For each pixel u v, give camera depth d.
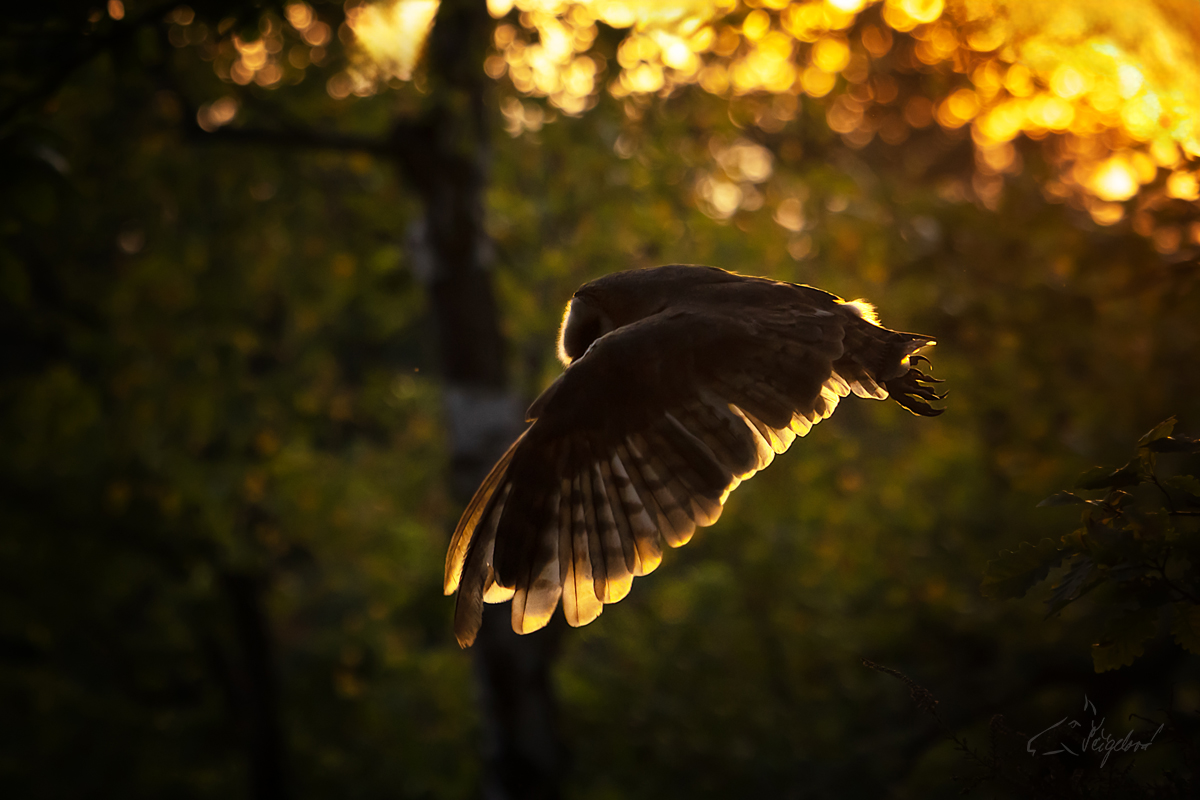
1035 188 12.04
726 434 2.74
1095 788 2.99
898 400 3.23
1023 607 12.60
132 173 14.09
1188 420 11.80
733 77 13.08
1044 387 12.99
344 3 7.77
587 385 2.82
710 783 13.64
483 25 11.09
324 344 16.58
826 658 14.59
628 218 14.23
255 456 14.27
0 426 14.09
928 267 12.77
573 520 2.71
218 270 14.45
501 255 13.84
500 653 11.95
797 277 14.66
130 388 13.64
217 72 13.02
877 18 8.99
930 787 12.10
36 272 14.46
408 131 11.47
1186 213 7.41
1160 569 2.82
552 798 11.93
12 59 6.58
